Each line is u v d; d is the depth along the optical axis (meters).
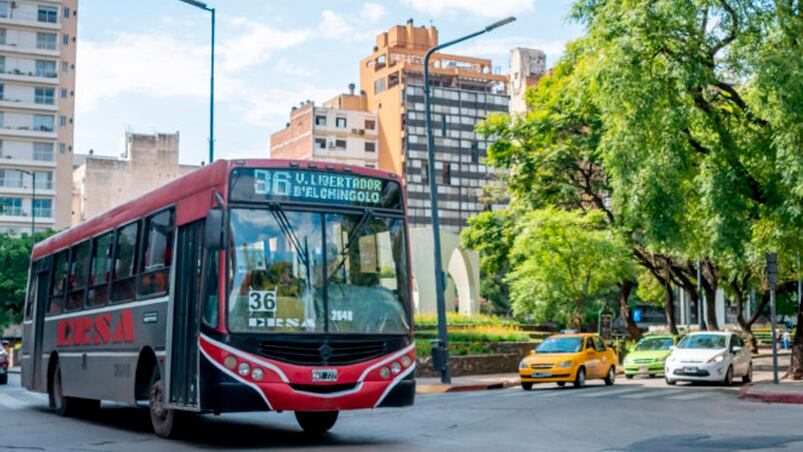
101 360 16.97
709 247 28.73
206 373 12.38
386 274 13.42
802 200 25.69
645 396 23.97
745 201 26.81
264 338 12.36
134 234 15.95
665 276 52.41
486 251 53.91
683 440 13.33
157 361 14.33
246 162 12.93
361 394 12.72
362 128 139.62
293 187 13.08
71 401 19.52
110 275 16.89
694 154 28.06
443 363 30.67
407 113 137.75
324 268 12.93
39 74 105.38
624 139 25.86
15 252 86.00
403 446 12.84
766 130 26.36
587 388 28.44
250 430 15.62
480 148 142.12
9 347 70.88
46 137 104.81
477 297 55.06
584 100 29.23
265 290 12.55
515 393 26.48
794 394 21.62
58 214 105.62
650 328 89.88
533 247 44.56
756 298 63.59
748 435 14.02
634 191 26.02
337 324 12.79
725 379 28.89
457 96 141.12
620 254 44.38
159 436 14.45
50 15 106.56
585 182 46.75
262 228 12.77
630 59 25.39
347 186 13.42
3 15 104.44
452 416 18.06
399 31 144.75
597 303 83.62
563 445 12.82
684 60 25.58
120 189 121.88
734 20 25.89
